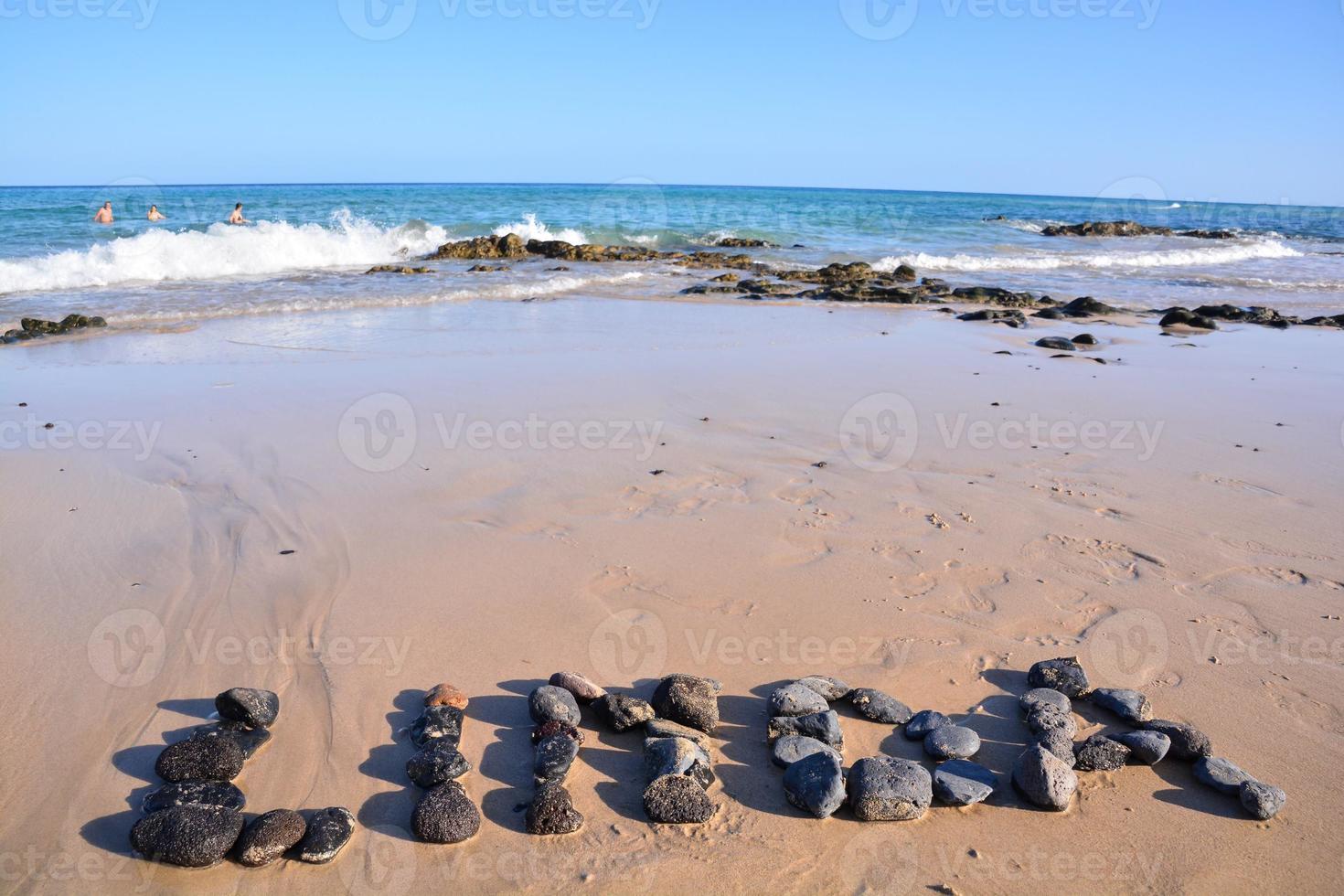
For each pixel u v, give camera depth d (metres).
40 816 3.12
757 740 3.65
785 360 10.54
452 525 5.52
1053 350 11.82
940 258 24.08
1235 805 3.30
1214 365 11.02
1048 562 5.13
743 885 2.89
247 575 4.84
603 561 5.06
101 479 6.19
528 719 3.73
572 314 13.77
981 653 4.25
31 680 3.85
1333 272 24.31
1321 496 6.26
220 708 3.59
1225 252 28.45
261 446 6.92
